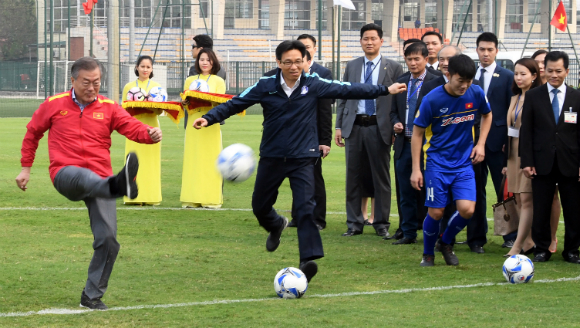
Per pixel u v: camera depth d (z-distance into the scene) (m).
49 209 11.49
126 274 7.25
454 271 7.59
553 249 8.57
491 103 8.95
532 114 8.05
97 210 5.91
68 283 6.81
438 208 7.69
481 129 7.96
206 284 6.88
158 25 60.22
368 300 6.24
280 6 63.25
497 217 8.83
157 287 6.73
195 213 11.44
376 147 9.73
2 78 58.66
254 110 46.47
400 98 9.20
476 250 8.83
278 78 6.77
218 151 12.02
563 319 5.61
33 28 71.94
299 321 5.53
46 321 5.52
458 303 6.13
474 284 6.94
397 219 11.44
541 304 6.10
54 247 8.50
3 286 6.67
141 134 6.08
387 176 9.88
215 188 12.02
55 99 6.02
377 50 9.83
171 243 8.95
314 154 6.85
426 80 9.02
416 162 7.80
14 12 71.44
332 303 6.12
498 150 8.95
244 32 63.84
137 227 10.05
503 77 8.92
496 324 5.47
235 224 10.48
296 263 7.90
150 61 11.88
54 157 5.97
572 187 8.08
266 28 65.19
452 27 69.38
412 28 69.25
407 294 6.49
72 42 61.16
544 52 9.27
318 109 9.93
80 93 5.95
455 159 7.70
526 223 8.35
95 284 5.93
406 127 9.12
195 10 60.25
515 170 8.62
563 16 42.06
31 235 9.26
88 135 6.02
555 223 8.52
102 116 6.06
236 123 34.41
